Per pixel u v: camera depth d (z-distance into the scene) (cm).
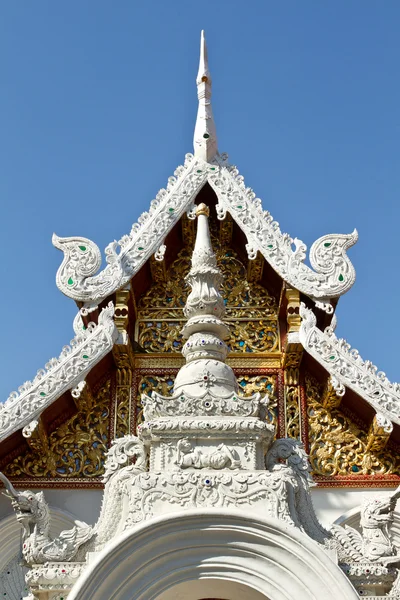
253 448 970
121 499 971
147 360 1339
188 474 942
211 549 913
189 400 989
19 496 980
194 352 1054
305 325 1250
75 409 1280
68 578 932
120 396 1304
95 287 1288
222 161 1420
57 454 1258
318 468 1248
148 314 1382
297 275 1301
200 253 1125
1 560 1203
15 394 1195
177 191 1383
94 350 1225
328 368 1216
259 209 1369
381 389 1202
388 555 970
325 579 889
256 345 1355
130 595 900
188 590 942
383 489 1234
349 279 1296
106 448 1267
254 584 904
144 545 904
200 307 1086
